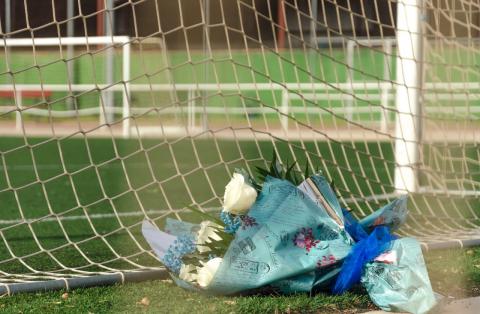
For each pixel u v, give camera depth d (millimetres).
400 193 19891
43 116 41375
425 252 14484
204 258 11406
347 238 11062
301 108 40875
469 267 13258
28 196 22750
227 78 41625
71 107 41219
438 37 22078
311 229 11047
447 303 10961
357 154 19938
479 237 15727
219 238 11438
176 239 12062
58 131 38812
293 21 42594
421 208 19109
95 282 12102
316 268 10852
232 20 42219
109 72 39438
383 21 41156
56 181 25375
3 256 14938
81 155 30750
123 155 30453
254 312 10383
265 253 10891
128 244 15797
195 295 11297
